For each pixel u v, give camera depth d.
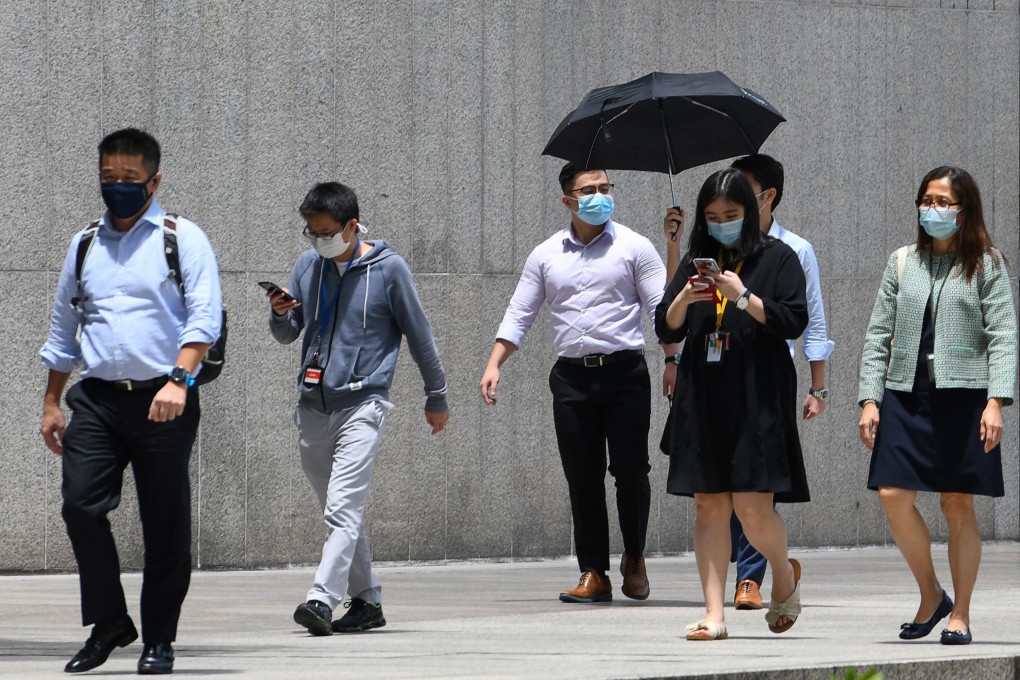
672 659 20.58
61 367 20.27
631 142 29.36
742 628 25.03
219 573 36.78
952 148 44.19
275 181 37.69
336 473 24.50
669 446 23.02
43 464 35.97
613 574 36.91
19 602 30.03
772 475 22.39
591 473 29.53
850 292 43.06
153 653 19.42
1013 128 44.81
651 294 28.95
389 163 38.72
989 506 45.03
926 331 23.00
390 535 38.62
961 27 44.25
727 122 29.16
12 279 35.69
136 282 19.39
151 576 19.52
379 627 25.12
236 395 37.28
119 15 36.53
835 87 43.00
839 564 38.84
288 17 37.84
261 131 37.59
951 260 22.98
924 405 22.92
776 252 22.78
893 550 43.28
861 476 43.28
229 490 37.22
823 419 42.84
